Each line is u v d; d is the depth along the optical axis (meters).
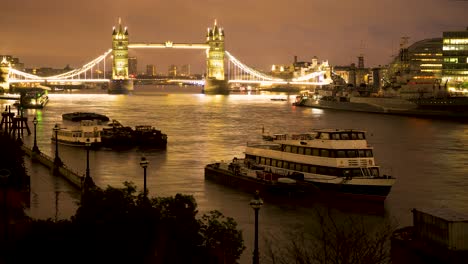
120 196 44.81
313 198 86.50
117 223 41.34
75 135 148.50
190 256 44.66
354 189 84.50
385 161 126.50
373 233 66.12
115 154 135.12
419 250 47.62
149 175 105.19
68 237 39.56
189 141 164.25
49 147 147.00
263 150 99.00
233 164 99.12
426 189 94.50
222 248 47.56
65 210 72.38
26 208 72.50
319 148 88.75
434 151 144.88
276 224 70.75
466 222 45.59
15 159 82.69
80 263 37.75
